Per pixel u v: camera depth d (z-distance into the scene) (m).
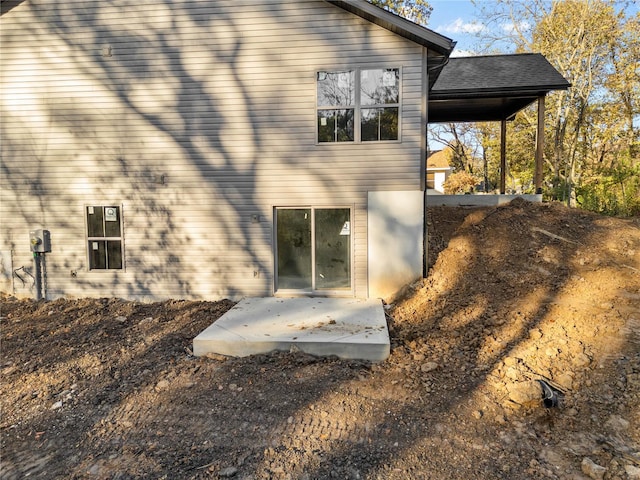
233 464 3.57
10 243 8.80
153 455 3.70
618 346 5.21
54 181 8.63
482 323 6.36
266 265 8.39
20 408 4.54
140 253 8.60
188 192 8.44
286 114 8.16
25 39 8.46
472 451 3.71
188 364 5.55
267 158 8.26
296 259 8.41
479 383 4.82
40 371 5.38
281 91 8.13
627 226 9.88
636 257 8.17
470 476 3.40
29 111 8.57
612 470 3.38
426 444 3.83
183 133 8.38
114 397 4.73
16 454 3.77
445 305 7.16
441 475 3.42
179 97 8.33
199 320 7.32
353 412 4.35
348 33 7.91
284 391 4.79
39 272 8.77
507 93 11.13
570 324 5.90
